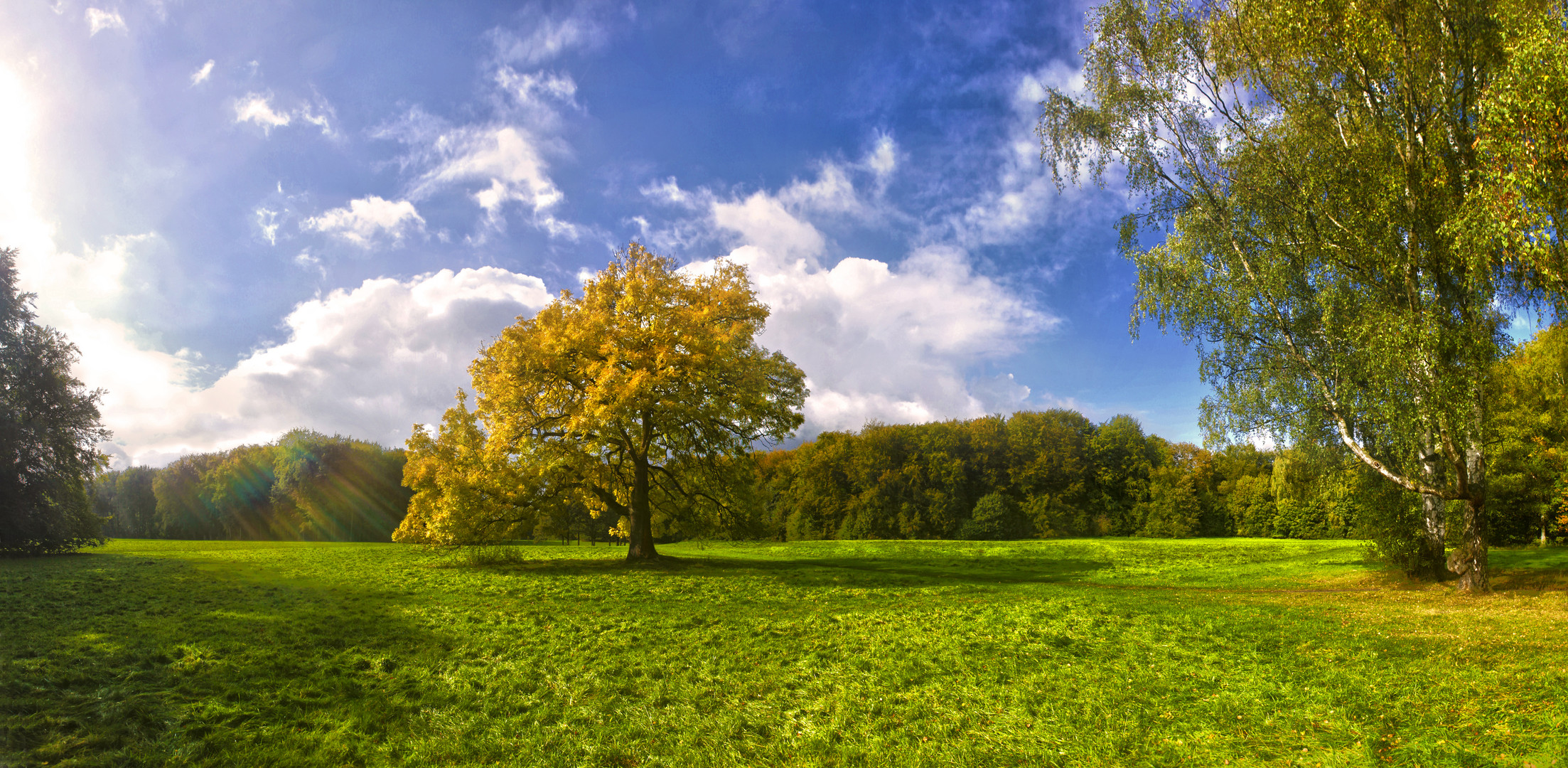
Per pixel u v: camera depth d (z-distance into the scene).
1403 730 7.46
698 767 7.29
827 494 88.06
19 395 36.47
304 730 8.19
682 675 11.06
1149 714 8.53
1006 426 86.88
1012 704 9.20
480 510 31.80
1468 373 16.89
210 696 9.17
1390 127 17.58
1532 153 13.52
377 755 7.50
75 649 11.52
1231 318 20.25
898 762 7.29
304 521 81.38
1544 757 6.44
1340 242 19.17
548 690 10.12
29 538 35.78
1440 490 18.47
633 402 28.03
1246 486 73.88
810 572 29.58
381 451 87.94
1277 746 7.34
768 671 11.30
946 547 51.25
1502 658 10.16
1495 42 16.11
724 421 33.22
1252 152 20.14
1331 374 20.00
